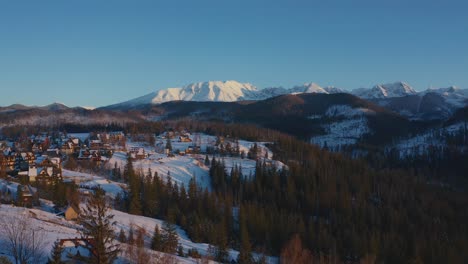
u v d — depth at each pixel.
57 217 93.12
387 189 171.00
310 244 117.12
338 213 142.75
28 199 106.69
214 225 116.38
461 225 138.88
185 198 139.50
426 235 125.75
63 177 154.00
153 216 128.88
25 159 189.88
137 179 146.00
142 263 61.47
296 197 157.88
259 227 121.19
